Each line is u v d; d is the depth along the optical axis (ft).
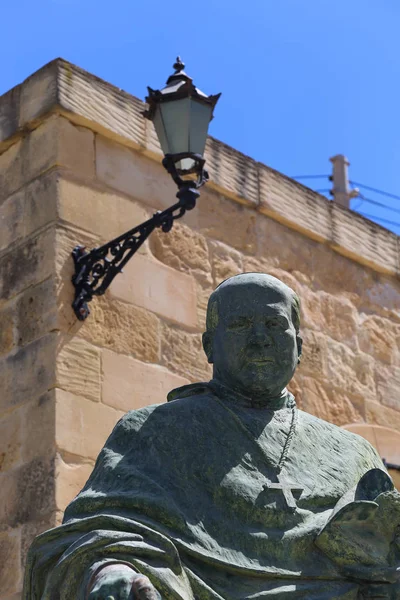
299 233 37.29
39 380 30.50
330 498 16.10
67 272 31.32
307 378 35.81
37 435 30.04
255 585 15.23
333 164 64.59
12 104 33.40
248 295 16.78
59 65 32.94
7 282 32.01
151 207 33.50
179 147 30.17
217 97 30.63
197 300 33.76
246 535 15.44
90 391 30.63
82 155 32.71
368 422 36.78
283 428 16.63
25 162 32.86
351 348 37.29
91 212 32.30
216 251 34.91
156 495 15.42
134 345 31.91
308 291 36.86
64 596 14.79
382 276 39.04
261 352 16.62
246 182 36.22
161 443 16.03
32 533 29.30
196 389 16.97
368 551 15.58
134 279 32.65
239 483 15.76
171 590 14.53
